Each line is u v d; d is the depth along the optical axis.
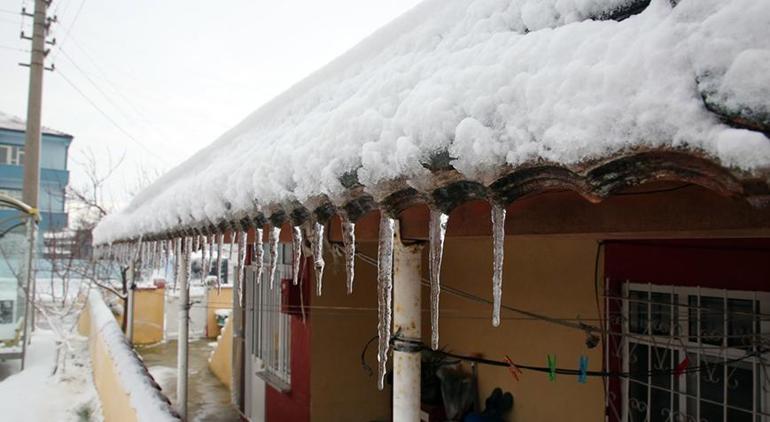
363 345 5.33
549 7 1.34
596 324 3.46
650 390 3.21
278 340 6.12
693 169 0.85
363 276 5.38
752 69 0.72
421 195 1.35
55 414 7.75
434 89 1.26
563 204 1.64
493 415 4.16
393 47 2.38
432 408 4.76
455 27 1.82
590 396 3.56
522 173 1.08
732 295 2.79
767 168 0.71
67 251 20.61
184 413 5.75
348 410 5.20
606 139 0.87
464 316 4.68
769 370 2.63
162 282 14.14
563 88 0.96
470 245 4.80
